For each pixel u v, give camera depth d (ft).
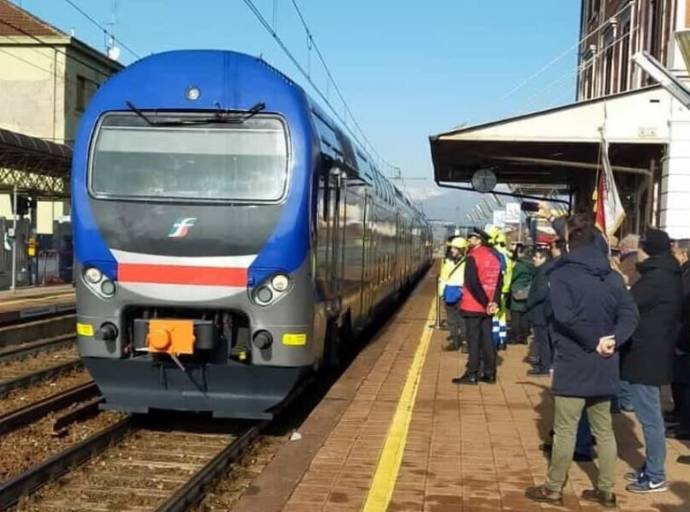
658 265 21.17
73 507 22.04
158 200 27.04
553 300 19.56
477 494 20.86
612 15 85.30
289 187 26.96
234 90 27.58
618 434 27.27
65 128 124.77
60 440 29.09
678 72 53.31
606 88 88.33
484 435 26.76
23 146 80.43
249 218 26.76
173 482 24.39
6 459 26.58
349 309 39.93
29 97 124.36
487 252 35.91
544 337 38.17
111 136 27.68
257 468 26.16
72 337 56.70
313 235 27.63
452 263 47.55
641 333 21.15
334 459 23.86
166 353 26.73
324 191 29.86
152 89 27.81
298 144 27.17
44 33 123.65
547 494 20.36
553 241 37.81
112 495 23.04
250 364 26.78
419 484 21.61
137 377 27.48
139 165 27.43
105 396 28.02
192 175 27.25
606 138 51.78
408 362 42.39
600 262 19.53
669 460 24.40
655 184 56.18
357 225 41.57
